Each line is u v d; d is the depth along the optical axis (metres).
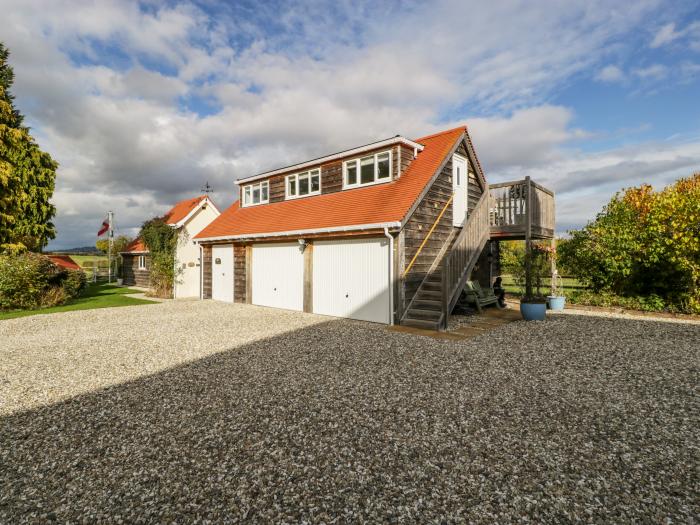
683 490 2.78
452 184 13.09
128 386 5.35
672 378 5.36
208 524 2.48
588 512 2.54
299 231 12.27
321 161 14.33
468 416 4.16
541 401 4.56
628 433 3.71
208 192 22.25
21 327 10.34
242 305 15.25
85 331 9.66
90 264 44.53
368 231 10.62
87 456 3.41
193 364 6.45
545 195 13.15
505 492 2.78
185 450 3.50
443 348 7.32
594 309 12.16
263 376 5.72
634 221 12.38
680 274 11.45
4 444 3.66
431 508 2.62
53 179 24.47
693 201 10.52
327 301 12.18
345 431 3.84
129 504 2.71
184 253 20.94
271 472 3.10
